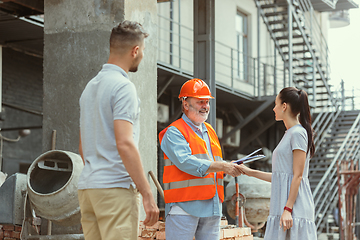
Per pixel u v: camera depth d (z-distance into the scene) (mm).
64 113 5035
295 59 15508
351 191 11438
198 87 3350
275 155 3391
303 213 3279
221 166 3189
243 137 16188
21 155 10703
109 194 2342
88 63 4996
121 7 4938
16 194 4262
